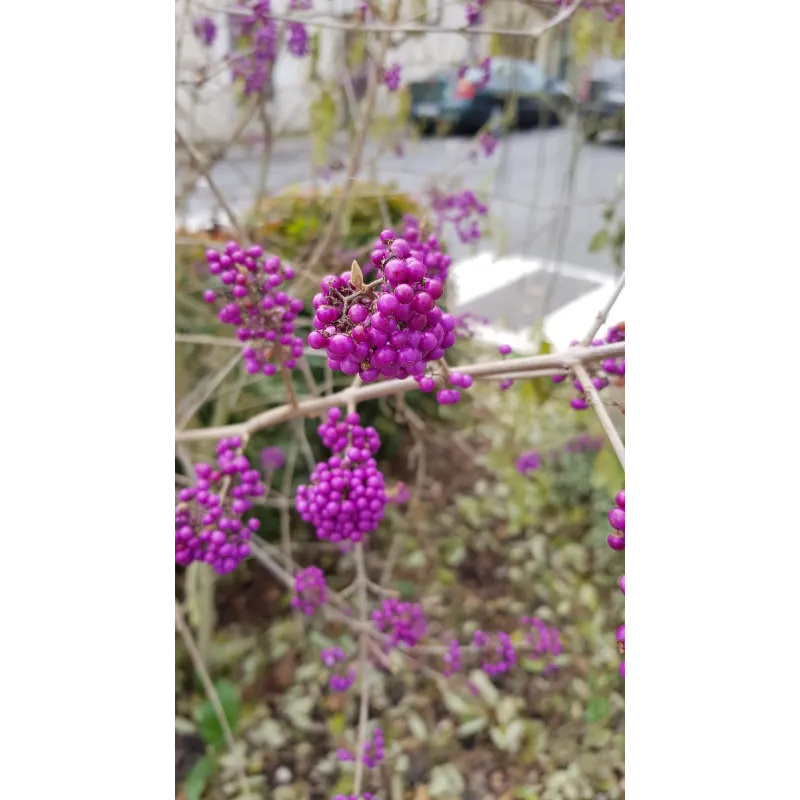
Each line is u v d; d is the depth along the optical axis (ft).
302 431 1.47
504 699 1.55
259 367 0.87
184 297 1.42
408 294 0.54
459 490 1.93
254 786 1.39
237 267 0.84
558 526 1.86
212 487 0.92
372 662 1.57
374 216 1.66
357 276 0.56
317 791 1.43
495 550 1.86
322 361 1.44
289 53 1.50
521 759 1.48
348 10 1.49
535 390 1.71
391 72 1.52
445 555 1.83
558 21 1.18
